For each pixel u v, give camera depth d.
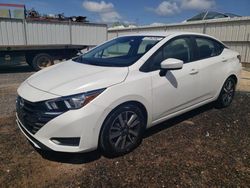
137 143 3.40
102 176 2.76
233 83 5.13
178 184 2.64
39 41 16.00
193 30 16.17
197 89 4.11
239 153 3.31
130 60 3.41
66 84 2.90
